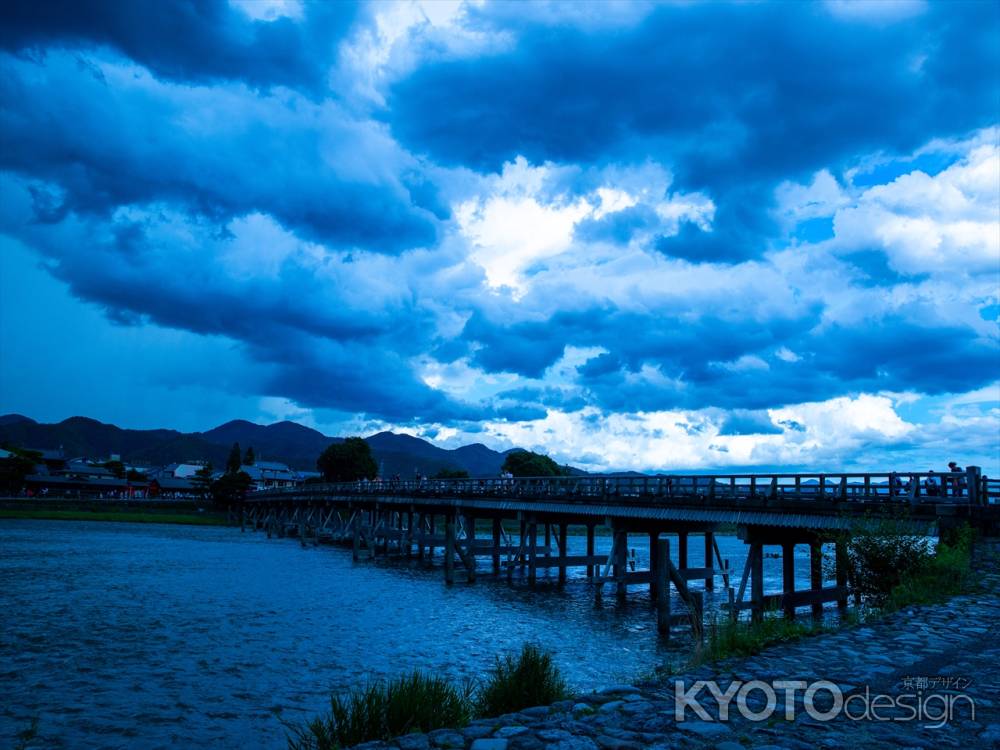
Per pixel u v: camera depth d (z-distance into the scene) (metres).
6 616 27.41
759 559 26.59
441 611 30.89
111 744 13.77
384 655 21.55
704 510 28.77
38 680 18.39
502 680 10.02
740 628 11.58
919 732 6.86
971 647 10.30
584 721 7.56
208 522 111.25
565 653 21.97
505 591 38.69
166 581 39.28
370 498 66.12
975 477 20.20
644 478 32.84
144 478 171.12
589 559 42.16
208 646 22.64
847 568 17.69
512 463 121.56
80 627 25.55
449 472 116.94
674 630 25.75
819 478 24.41
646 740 6.81
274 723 15.03
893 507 20.97
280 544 73.25
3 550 54.97
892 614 12.82
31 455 153.75
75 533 77.88
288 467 189.12
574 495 37.12
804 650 10.31
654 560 34.22
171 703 16.44
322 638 24.17
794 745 6.54
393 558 58.28
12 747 13.55
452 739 7.31
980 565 17.11
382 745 7.35
